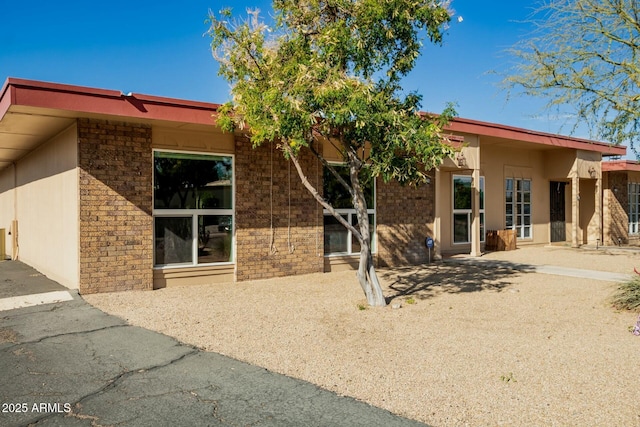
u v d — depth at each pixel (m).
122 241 8.95
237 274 10.38
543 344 5.84
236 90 7.67
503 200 17.70
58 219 10.34
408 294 9.03
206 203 10.16
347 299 8.54
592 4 12.26
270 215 10.85
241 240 10.44
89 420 3.79
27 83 7.40
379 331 6.43
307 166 11.41
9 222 16.72
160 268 9.52
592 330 6.49
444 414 3.94
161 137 9.49
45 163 11.49
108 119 8.69
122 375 4.74
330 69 6.88
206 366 5.00
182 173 9.86
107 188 8.78
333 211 7.84
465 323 6.88
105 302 8.04
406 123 6.91
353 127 7.24
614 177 21.11
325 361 5.22
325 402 4.14
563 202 20.34
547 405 4.10
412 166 7.27
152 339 5.94
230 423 3.74
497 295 8.89
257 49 7.58
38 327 6.48
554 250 17.27
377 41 7.67
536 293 9.08
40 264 12.16
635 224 22.50
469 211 16.53
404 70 7.95
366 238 7.96
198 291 9.26
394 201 13.12
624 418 3.85
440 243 14.72
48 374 4.77
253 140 7.76
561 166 18.72
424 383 4.60
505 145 17.14
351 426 3.70
